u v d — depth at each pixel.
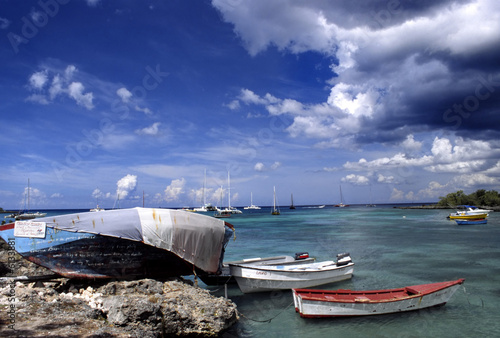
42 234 13.23
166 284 13.39
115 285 12.60
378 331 12.35
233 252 31.22
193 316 11.55
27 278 12.92
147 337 9.85
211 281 16.61
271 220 84.06
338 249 31.92
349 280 19.42
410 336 11.93
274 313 14.30
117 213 13.95
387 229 52.62
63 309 10.52
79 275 13.35
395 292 14.87
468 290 17.23
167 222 14.01
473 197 128.50
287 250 32.06
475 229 50.84
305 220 82.44
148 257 13.98
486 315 13.77
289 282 16.77
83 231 13.29
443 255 27.81
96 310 10.92
